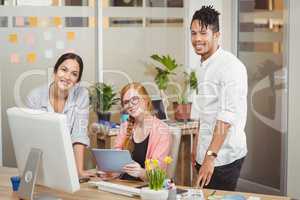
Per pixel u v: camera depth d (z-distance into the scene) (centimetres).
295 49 473
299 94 472
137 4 540
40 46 511
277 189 496
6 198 277
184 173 509
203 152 340
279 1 486
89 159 505
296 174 479
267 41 503
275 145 498
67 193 287
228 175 331
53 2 512
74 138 361
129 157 302
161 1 548
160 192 268
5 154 503
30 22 507
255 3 516
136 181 312
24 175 266
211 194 283
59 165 254
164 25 551
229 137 325
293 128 479
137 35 542
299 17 468
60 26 516
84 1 522
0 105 487
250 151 528
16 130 270
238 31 541
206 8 332
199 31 330
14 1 504
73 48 520
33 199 271
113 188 288
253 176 525
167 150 324
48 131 252
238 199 270
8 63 507
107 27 530
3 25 504
